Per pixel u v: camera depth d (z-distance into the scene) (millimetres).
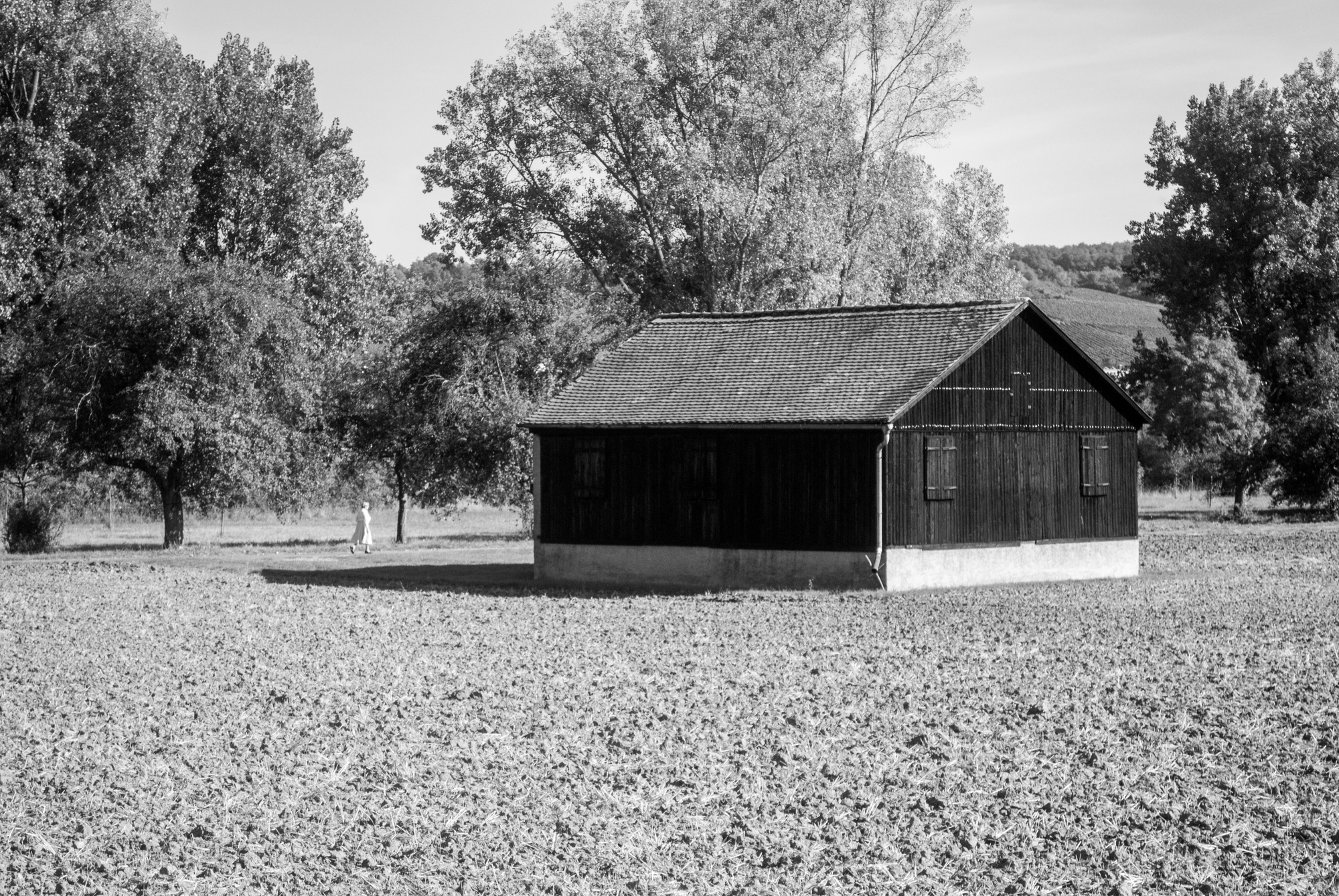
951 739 17297
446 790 15070
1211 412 70625
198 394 47812
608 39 58688
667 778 15539
